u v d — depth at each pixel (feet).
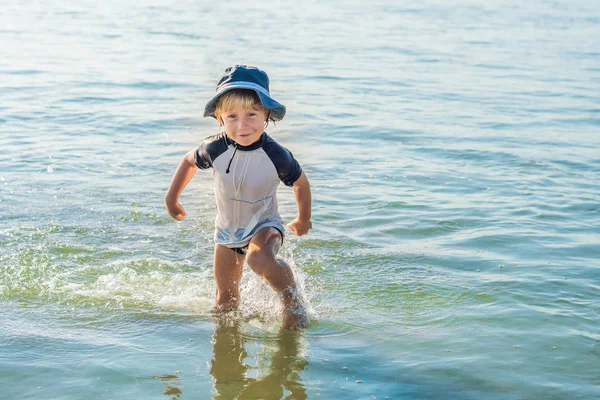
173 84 42.14
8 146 26.71
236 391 10.69
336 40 64.39
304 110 35.73
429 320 13.46
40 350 11.92
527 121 33.94
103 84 41.19
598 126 33.14
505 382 11.06
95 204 20.39
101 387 10.70
